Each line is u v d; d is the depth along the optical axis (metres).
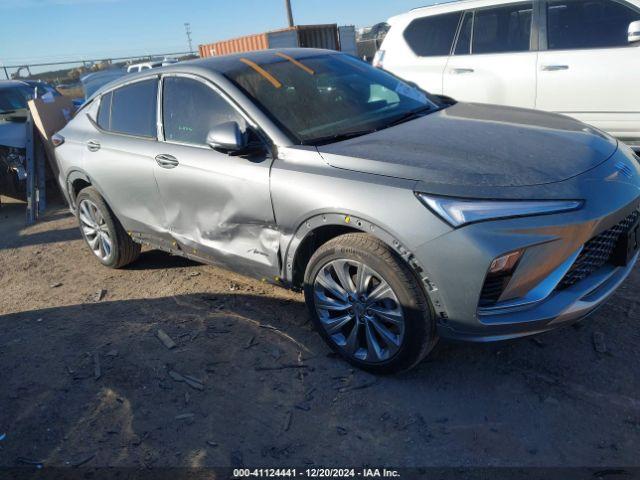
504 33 6.01
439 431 2.64
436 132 3.25
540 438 2.54
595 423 2.59
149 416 2.95
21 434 2.92
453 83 6.31
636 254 3.02
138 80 4.33
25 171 7.57
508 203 2.51
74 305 4.41
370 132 3.39
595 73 5.49
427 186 2.65
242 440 2.71
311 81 3.79
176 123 3.90
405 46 6.74
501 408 2.75
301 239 3.13
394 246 2.70
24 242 6.31
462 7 6.30
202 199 3.67
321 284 3.13
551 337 3.26
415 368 3.11
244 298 4.15
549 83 5.74
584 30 5.59
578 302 2.66
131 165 4.18
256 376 3.18
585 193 2.60
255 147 3.31
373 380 3.05
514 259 2.51
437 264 2.59
